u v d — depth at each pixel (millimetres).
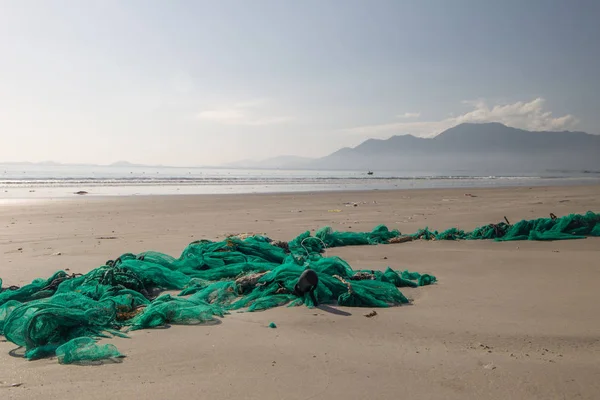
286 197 31781
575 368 4602
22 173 89375
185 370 4602
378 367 4664
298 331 5809
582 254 10992
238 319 6320
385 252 11703
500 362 4773
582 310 6590
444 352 5074
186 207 24797
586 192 35812
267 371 4570
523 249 11875
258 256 9688
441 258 10844
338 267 8211
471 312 6594
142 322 5930
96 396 4020
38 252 12039
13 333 5336
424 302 7160
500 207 23375
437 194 34688
